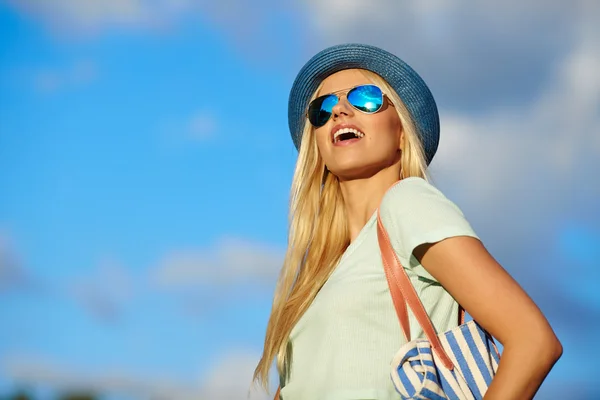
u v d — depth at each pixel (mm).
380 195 3131
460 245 2510
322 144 3221
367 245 2816
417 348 2553
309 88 3443
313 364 2734
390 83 3254
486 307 2432
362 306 2691
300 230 3383
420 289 2666
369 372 2617
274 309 3195
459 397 2506
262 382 3023
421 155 3172
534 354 2342
